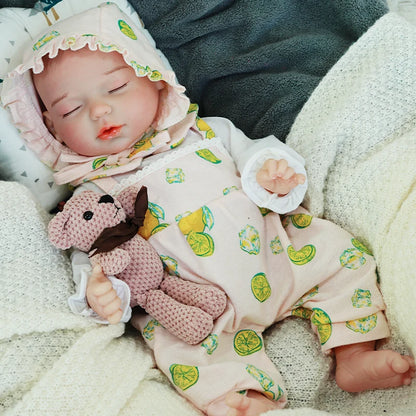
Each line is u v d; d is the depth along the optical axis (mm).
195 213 1073
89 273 973
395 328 998
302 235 1145
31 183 1210
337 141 1132
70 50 1075
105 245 953
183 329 975
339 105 1143
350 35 1327
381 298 1028
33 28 1231
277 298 1078
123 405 884
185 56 1408
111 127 1080
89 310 962
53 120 1134
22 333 909
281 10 1350
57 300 977
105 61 1077
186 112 1185
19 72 1073
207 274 1027
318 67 1300
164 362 969
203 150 1175
